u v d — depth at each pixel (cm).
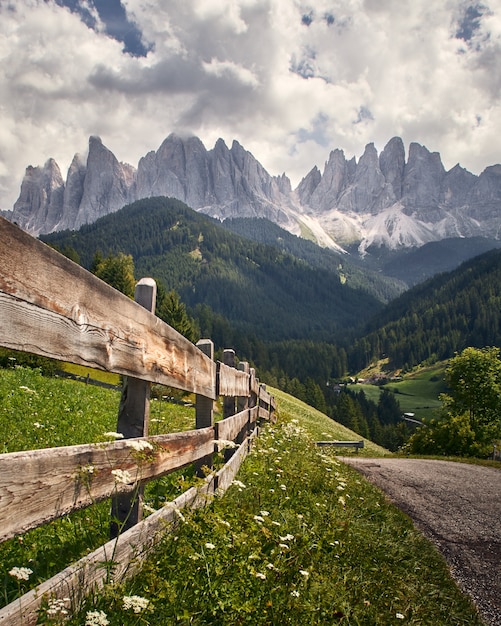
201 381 583
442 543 738
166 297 8169
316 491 849
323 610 415
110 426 1045
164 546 401
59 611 244
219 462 709
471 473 1658
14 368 1847
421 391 19350
